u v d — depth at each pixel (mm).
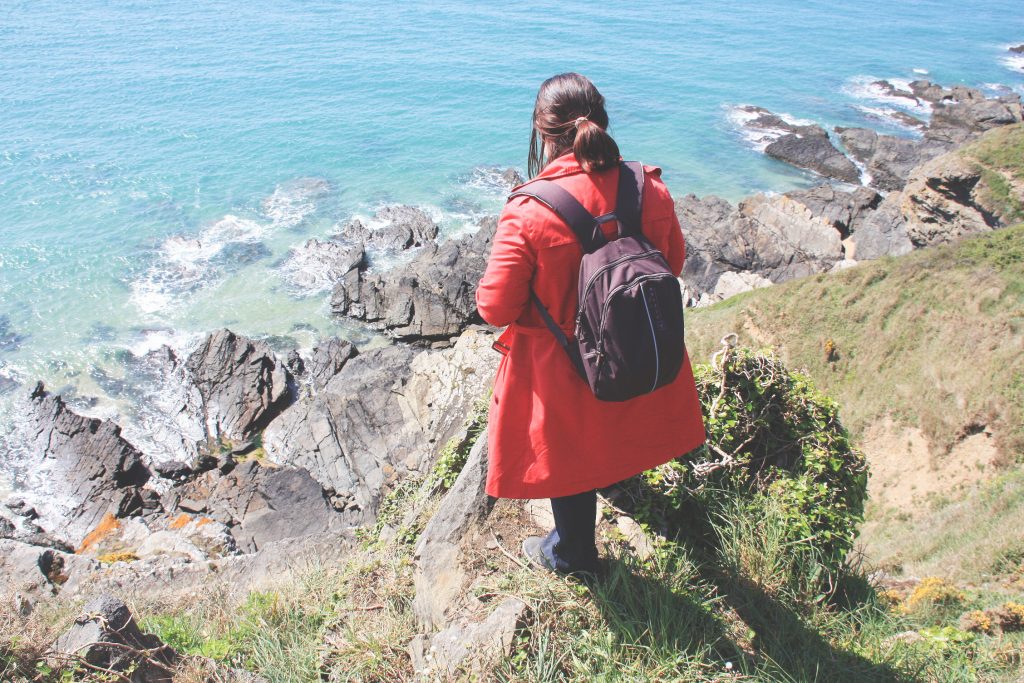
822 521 4305
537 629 3000
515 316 2510
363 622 3695
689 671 2898
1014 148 36000
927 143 53844
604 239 2342
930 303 26422
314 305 33969
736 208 45188
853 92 72250
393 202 45344
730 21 106688
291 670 3402
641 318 2209
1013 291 25078
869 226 41750
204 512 22562
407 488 7090
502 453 2740
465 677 2867
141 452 25922
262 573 7141
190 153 51562
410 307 32281
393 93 67875
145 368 29719
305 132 56750
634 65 80500
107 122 56719
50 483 24141
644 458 2691
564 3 116000
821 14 114250
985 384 22453
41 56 73688
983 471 20969
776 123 61312
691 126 61188
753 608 3574
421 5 110000
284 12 101250
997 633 5379
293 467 24078
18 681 3037
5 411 26953
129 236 39562
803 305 29156
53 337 31344
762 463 4590
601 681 2811
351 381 28172
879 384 25531
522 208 2383
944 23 109438
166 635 4172
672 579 3475
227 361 28391
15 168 47406
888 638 3809
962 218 37250
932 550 15203
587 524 3180
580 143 2350
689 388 2766
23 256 37094
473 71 75875
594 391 2354
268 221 42062
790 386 4785
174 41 83062
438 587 3523
